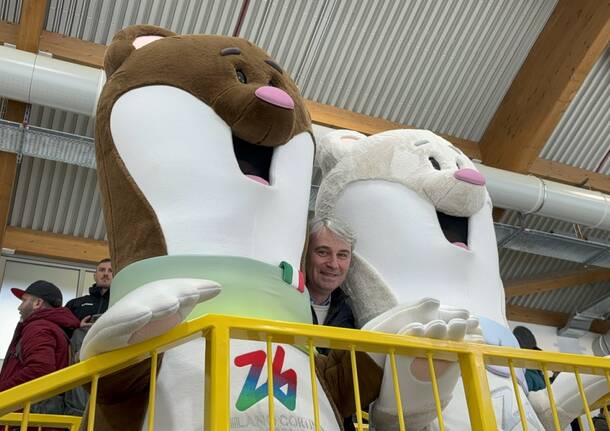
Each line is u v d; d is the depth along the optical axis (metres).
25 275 5.56
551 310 7.62
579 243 5.97
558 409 1.94
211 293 1.18
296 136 1.85
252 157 1.77
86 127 4.90
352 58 5.05
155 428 1.35
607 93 5.66
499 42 5.23
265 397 1.40
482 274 2.12
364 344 1.27
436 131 5.70
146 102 1.73
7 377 2.49
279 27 4.76
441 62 5.23
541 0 5.05
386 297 2.00
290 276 1.62
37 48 4.28
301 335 1.20
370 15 4.83
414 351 1.31
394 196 2.14
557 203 5.37
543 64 5.18
